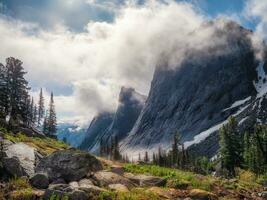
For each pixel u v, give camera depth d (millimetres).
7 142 29484
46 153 32031
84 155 24172
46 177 21109
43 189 20516
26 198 18203
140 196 20312
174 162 119500
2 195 18203
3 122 50438
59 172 23141
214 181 30375
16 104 62031
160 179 25188
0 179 21281
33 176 21000
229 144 80375
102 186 22375
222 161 81188
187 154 120750
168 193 22484
